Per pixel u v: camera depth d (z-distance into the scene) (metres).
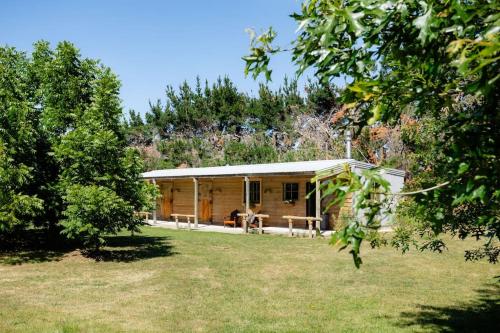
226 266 10.53
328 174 1.90
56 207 12.49
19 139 11.38
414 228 4.59
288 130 34.19
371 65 2.16
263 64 2.46
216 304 7.07
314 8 2.18
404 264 10.88
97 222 11.05
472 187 1.70
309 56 2.23
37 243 14.06
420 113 2.44
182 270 10.01
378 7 1.66
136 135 40.34
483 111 2.00
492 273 9.78
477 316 6.44
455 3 1.56
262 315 6.46
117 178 11.23
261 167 20.92
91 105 11.90
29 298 7.39
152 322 6.07
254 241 15.46
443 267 10.50
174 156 36.78
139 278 9.12
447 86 1.99
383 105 2.27
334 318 6.33
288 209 19.77
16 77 12.54
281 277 9.30
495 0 1.55
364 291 8.06
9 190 10.97
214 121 38.19
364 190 1.73
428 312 6.65
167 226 21.92
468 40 1.52
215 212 22.89
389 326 5.94
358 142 25.39
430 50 1.91
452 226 3.96
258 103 36.56
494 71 1.50
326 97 31.61
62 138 11.15
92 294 7.69
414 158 4.46
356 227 1.80
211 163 34.59
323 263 11.00
